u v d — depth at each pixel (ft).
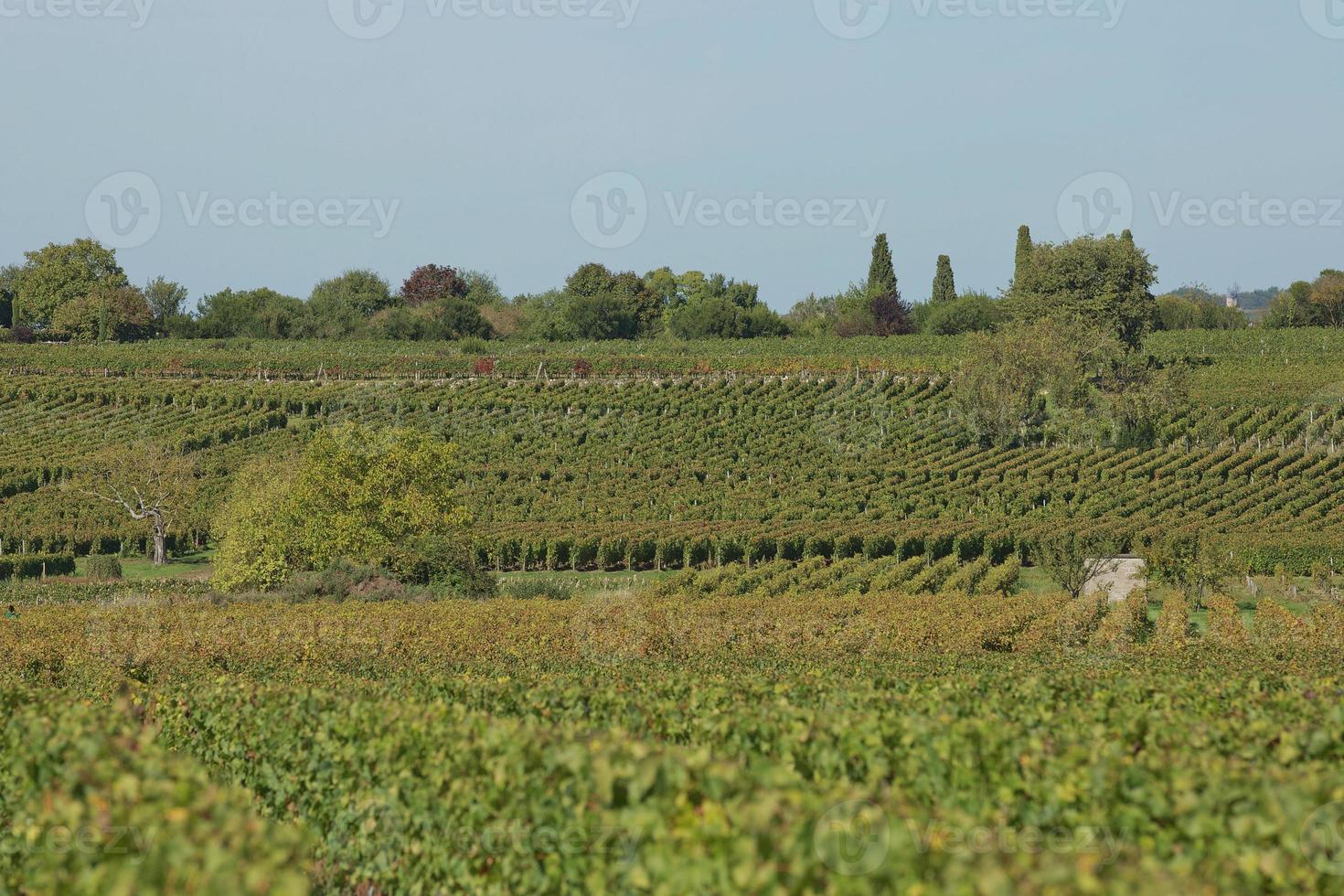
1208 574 190.70
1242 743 47.47
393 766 50.49
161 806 36.01
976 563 213.66
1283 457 290.97
